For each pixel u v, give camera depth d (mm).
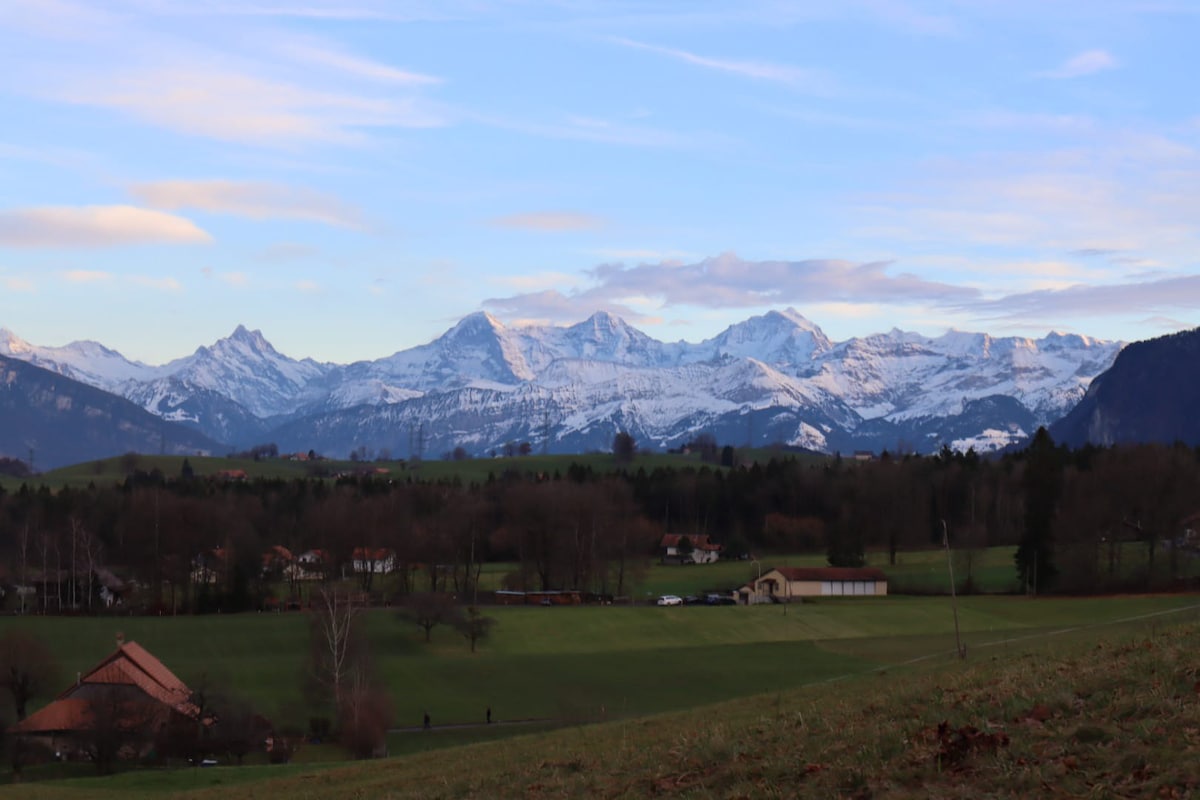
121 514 182875
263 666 107875
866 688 45406
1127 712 24547
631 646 118562
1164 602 127062
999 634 112688
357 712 75438
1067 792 20922
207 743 73375
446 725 83625
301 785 45094
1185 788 20234
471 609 120125
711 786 26125
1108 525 140500
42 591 154625
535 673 103812
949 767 23219
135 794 50656
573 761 33719
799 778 24969
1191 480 140875
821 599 146500
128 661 83688
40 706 94125
